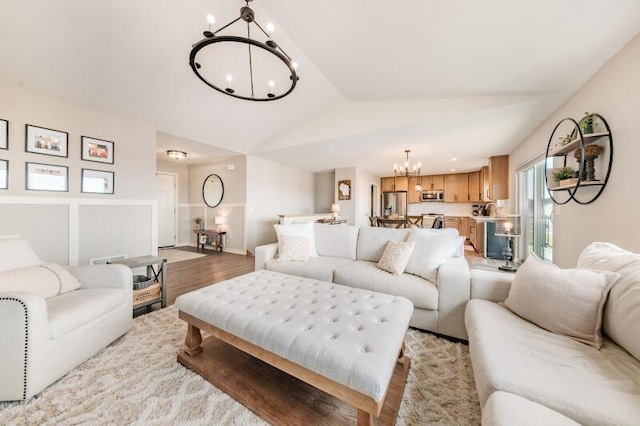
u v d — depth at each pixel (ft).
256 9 6.57
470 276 5.83
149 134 11.68
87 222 9.73
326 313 4.49
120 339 5.97
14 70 7.47
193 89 10.01
